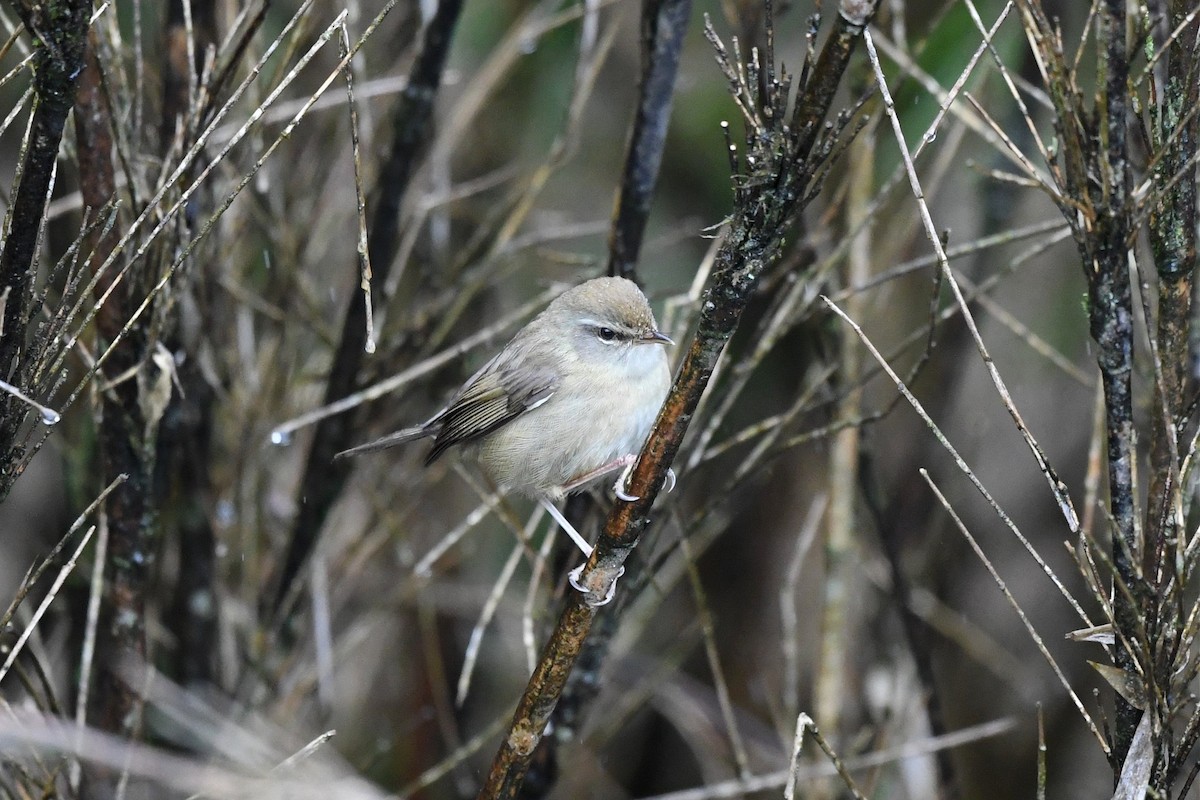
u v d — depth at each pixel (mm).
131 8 12359
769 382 14539
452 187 14203
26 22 5883
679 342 10305
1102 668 6227
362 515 14414
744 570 15625
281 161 12078
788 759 12047
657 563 9719
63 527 11633
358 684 14656
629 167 10008
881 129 12758
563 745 10164
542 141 15055
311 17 10969
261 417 12273
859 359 11555
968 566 14273
